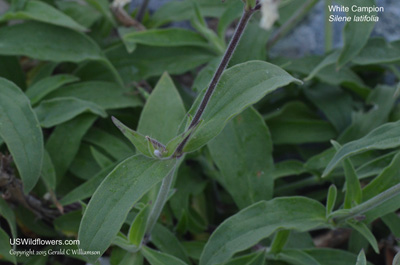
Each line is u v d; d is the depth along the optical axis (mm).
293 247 748
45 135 818
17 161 679
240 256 730
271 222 689
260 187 758
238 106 617
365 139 669
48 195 761
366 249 758
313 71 808
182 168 800
